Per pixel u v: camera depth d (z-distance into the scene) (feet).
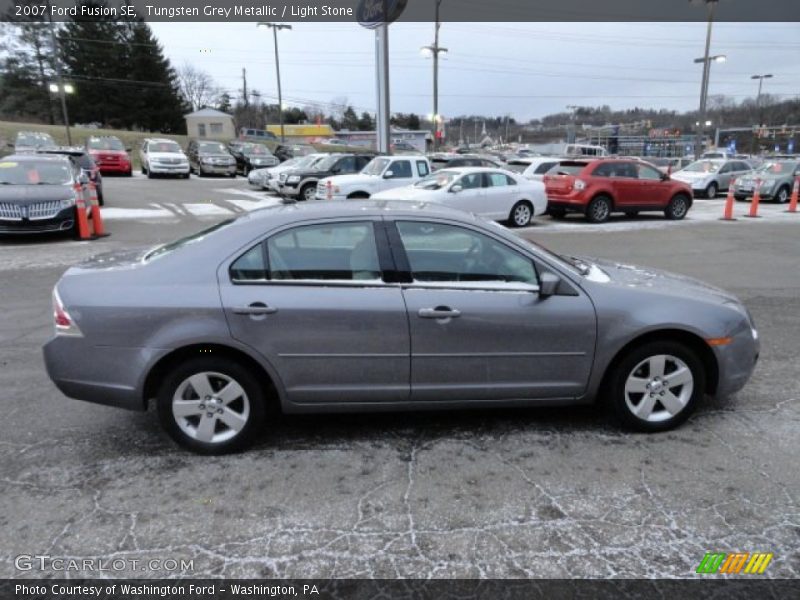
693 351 12.46
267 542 9.07
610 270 13.76
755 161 97.91
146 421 13.11
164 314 10.95
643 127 286.25
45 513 9.73
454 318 11.47
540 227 47.21
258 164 99.25
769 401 14.17
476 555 8.78
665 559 8.70
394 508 9.93
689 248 37.11
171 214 51.13
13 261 30.55
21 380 15.38
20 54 209.26
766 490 10.43
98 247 34.60
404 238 11.71
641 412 12.43
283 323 11.14
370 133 308.81
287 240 11.46
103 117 208.74
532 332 11.73
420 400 11.89
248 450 11.84
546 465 11.30
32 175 37.91
